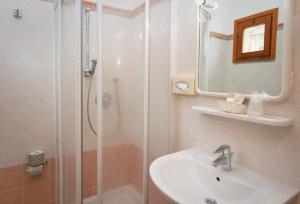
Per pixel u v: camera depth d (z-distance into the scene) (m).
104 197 1.29
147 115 1.34
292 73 0.79
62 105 1.48
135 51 1.37
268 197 0.73
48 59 1.55
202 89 1.20
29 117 1.50
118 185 1.36
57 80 1.54
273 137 0.87
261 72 0.90
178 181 1.01
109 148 1.31
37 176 1.56
